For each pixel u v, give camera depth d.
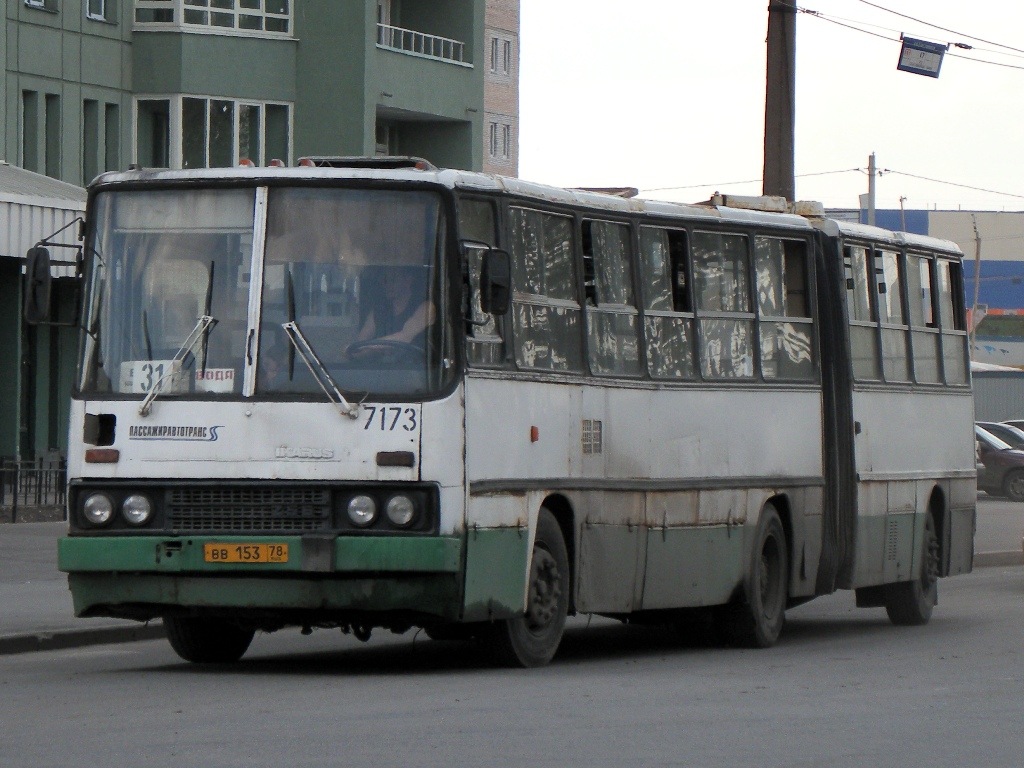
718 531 27.58
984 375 122.38
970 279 182.88
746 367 28.72
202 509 21.78
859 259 32.12
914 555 33.34
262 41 68.75
